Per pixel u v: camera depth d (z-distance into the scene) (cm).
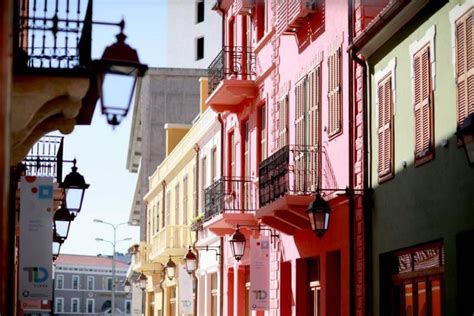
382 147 2177
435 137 1877
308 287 2708
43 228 1980
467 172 1716
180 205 4775
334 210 2428
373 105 2252
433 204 1881
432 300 1925
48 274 1977
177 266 4772
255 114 3228
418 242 1955
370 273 2216
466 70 1725
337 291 2484
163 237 4797
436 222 1864
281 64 2942
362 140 2273
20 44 1445
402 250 2080
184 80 6875
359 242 2261
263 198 2781
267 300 2814
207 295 4003
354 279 2286
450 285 1786
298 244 2711
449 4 1814
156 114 6825
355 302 2280
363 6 2286
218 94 3300
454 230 1772
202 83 4622
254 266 2816
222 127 3703
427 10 1919
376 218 2208
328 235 2469
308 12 2591
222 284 3669
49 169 2297
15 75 1306
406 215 2025
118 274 14850
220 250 3700
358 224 2269
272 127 3020
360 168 2280
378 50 2212
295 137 2772
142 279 5309
